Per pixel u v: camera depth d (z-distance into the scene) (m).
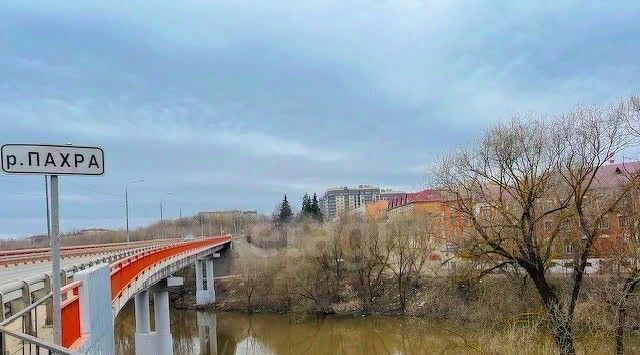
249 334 50.91
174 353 45.16
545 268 25.67
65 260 31.75
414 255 53.81
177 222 147.25
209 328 54.62
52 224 6.14
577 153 25.14
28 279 9.66
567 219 24.88
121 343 48.34
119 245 56.66
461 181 27.25
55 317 6.07
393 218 60.62
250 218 158.50
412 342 40.34
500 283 29.94
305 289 57.88
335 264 59.69
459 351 27.52
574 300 24.02
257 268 64.44
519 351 22.17
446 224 29.53
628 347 22.38
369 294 56.59
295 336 48.78
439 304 40.56
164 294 36.22
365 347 42.34
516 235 24.77
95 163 6.42
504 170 25.66
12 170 5.88
